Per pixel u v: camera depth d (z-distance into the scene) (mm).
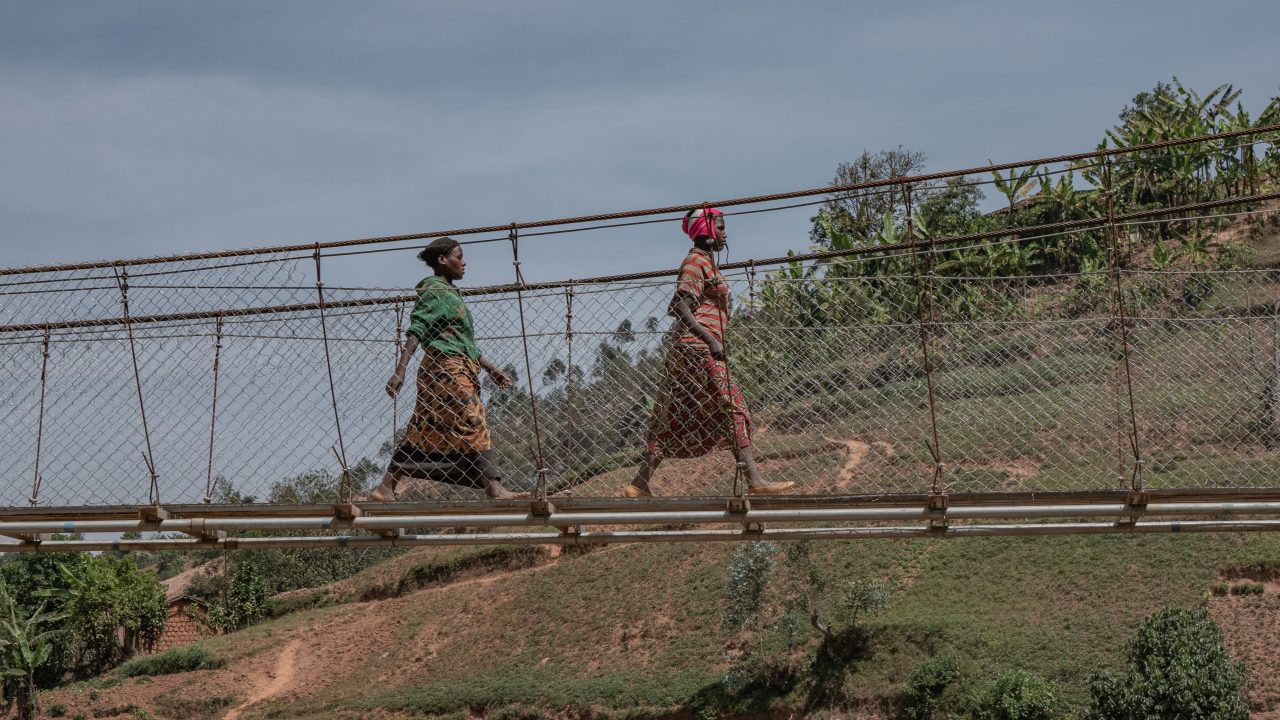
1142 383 10414
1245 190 43375
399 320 9531
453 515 9102
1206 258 36125
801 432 10047
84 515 9414
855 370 9984
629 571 48938
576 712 40219
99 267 9664
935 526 9359
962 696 32219
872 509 8891
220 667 53250
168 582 76875
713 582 45219
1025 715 29641
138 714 49594
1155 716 25656
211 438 9438
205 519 9359
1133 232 38969
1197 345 10227
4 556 61000
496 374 9430
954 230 43531
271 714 48219
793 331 9891
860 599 37438
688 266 9055
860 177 59000
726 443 9070
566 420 9188
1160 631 27547
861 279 10016
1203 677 25812
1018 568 37750
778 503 8906
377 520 9109
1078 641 32844
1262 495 8734
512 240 9352
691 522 9000
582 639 45562
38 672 57281
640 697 39375
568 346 9203
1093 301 10539
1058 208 42062
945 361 10406
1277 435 9844
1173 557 35062
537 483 8961
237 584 62188
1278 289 10062
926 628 35750
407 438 9281
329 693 48844
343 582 61281
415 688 46531
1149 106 55094
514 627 48625
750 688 37781
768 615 40531
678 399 9008
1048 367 10391
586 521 9008
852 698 34844
